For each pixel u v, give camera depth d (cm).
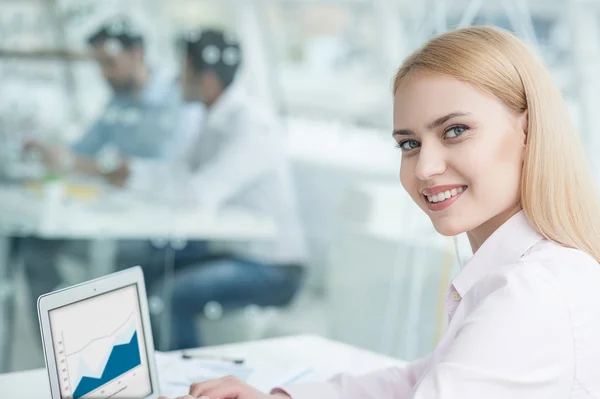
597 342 104
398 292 352
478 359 99
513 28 346
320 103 342
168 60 326
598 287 110
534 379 100
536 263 110
